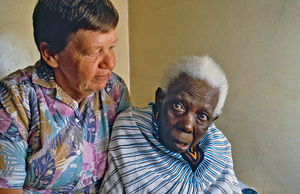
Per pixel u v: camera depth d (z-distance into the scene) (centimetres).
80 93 70
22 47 100
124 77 114
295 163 91
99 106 78
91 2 60
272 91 89
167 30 101
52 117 69
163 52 102
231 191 73
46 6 61
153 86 106
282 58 86
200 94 68
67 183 73
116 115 83
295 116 88
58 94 68
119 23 113
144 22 107
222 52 93
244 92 92
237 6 89
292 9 83
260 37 88
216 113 71
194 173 72
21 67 100
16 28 98
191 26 96
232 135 96
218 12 92
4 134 62
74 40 62
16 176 63
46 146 67
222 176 74
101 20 60
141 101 110
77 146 71
